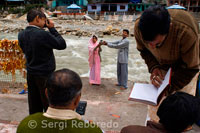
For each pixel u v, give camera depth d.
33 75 2.67
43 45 2.53
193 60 1.86
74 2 46.94
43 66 2.63
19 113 3.48
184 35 1.71
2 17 41.94
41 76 2.63
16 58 4.84
